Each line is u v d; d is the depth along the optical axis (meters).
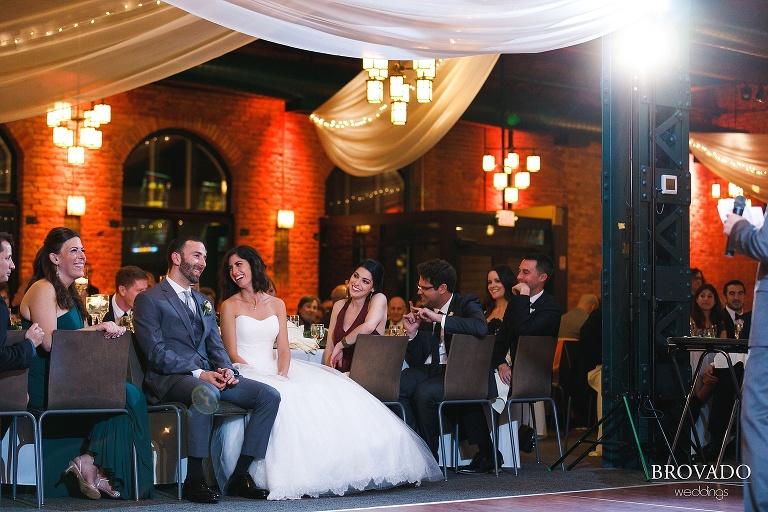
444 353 6.77
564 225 15.38
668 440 6.89
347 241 14.92
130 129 13.31
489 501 5.31
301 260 14.70
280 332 5.99
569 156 17.25
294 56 14.23
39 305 5.37
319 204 14.91
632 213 6.84
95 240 12.98
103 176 13.09
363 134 12.90
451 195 16.11
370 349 6.11
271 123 14.49
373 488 5.71
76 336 5.09
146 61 8.51
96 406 5.15
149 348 5.48
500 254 14.69
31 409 5.26
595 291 17.44
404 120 10.51
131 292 6.89
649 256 6.93
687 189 7.10
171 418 5.79
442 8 5.86
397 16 5.79
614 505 5.16
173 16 8.18
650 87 6.91
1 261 4.88
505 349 7.00
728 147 15.02
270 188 14.47
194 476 5.25
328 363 6.61
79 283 7.31
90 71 8.51
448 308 6.80
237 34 8.27
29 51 8.30
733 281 9.55
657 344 6.95
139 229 13.70
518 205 16.59
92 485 5.33
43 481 5.39
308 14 5.61
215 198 14.30
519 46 6.18
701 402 7.67
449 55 6.10
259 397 5.39
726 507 5.09
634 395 6.76
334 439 5.52
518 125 15.16
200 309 5.71
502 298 7.46
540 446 8.41
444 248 14.06
